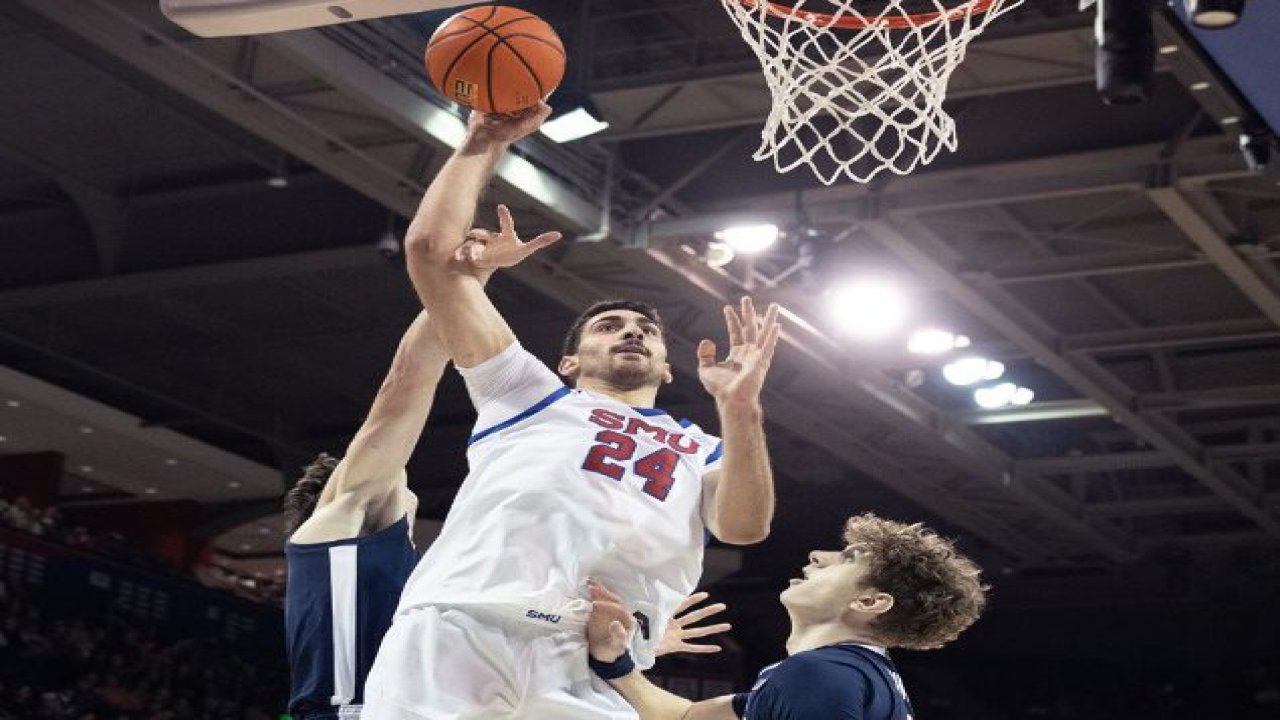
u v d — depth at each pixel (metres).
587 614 4.02
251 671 25.22
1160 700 31.72
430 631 3.96
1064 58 13.37
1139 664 32.25
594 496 4.09
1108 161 15.38
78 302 22.41
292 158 18.56
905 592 4.29
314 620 4.77
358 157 14.91
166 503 29.88
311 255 19.67
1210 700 31.22
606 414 4.24
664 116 15.23
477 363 4.25
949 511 26.50
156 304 22.50
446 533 4.15
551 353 22.97
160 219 20.05
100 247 20.06
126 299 22.31
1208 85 11.09
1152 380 21.91
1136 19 9.53
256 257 19.97
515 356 4.27
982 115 15.59
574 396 4.26
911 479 24.95
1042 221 17.19
